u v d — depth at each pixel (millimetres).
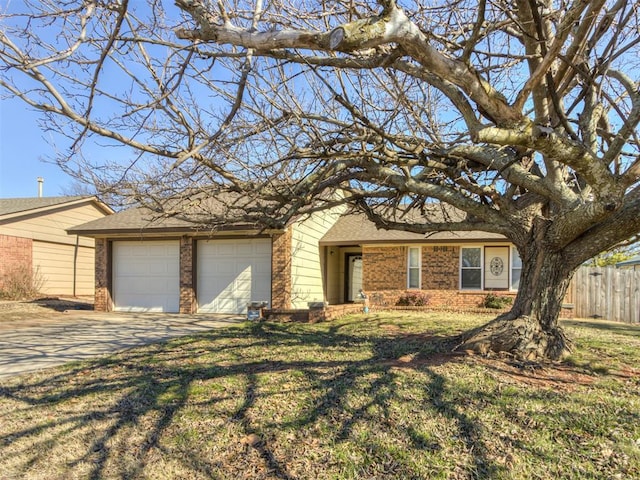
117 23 3447
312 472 3664
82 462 3979
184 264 13836
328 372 5926
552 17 4336
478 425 4219
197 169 5691
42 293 17922
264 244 13555
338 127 6605
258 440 4207
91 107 3713
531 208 6527
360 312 13945
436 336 8289
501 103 3568
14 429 4594
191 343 8414
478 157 5797
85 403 5230
